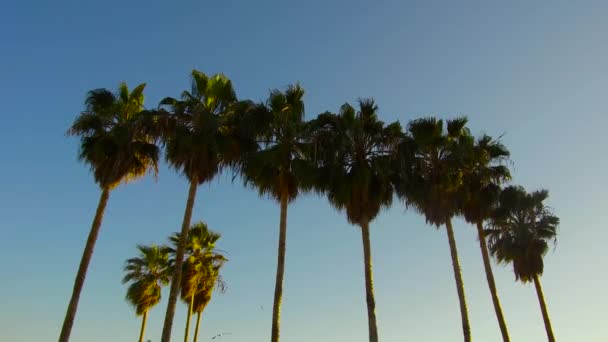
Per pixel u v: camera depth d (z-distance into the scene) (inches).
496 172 1290.6
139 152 1078.4
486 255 1302.9
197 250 1681.8
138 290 1745.8
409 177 1168.2
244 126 1072.8
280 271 1015.6
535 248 1533.0
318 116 1129.4
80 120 1074.1
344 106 1139.3
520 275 1535.4
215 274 1667.1
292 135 1106.1
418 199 1165.1
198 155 1027.9
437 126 1237.7
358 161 1126.4
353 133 1114.1
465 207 1290.6
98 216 1029.2
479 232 1316.4
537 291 1517.0
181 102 1085.1
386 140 1139.3
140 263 1802.4
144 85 1160.2
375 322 1000.2
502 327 1235.2
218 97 1106.7
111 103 1104.2
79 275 968.3
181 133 1048.2
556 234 1568.7
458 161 1227.2
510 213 1560.0
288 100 1128.2
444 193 1205.7
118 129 1057.5
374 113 1170.0
